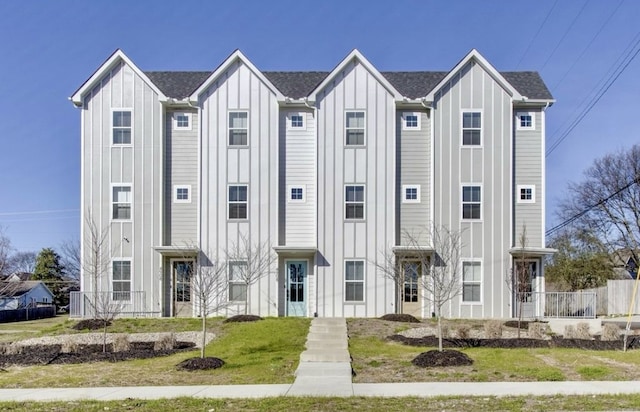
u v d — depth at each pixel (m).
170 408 9.82
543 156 23.53
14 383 12.48
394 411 9.46
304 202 23.39
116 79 24.02
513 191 23.31
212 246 23.14
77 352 16.44
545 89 24.14
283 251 22.67
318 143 23.05
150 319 21.72
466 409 9.56
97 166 23.78
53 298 61.09
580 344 16.30
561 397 10.45
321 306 22.59
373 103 23.19
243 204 23.27
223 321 21.08
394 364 14.00
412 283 22.97
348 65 23.34
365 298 22.62
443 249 22.50
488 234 22.92
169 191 23.94
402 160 23.55
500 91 23.36
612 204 39.78
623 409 9.50
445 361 13.73
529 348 15.87
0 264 39.81
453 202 23.03
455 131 23.23
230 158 23.39
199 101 23.53
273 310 22.80
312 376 12.80
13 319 39.00
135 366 14.30
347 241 22.80
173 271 23.70
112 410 9.74
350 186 22.98
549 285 42.34
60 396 11.00
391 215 22.83
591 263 39.81
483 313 22.66
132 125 23.84
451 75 23.23
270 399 10.45
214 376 12.96
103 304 18.97
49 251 65.62
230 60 23.53
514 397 10.48
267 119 23.45
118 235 23.56
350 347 16.31
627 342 16.50
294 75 26.23
